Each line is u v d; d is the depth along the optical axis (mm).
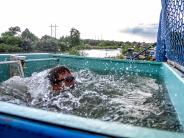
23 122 978
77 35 91188
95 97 3203
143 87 4062
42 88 3523
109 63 6352
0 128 1028
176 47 4074
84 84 3992
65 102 3002
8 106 1097
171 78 3539
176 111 2637
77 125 895
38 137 937
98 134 843
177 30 3879
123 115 2455
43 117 971
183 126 2111
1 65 5406
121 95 3387
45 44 50812
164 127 2117
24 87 3729
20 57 5406
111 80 4648
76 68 6551
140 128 881
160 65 5723
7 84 3992
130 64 6090
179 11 3537
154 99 3182
